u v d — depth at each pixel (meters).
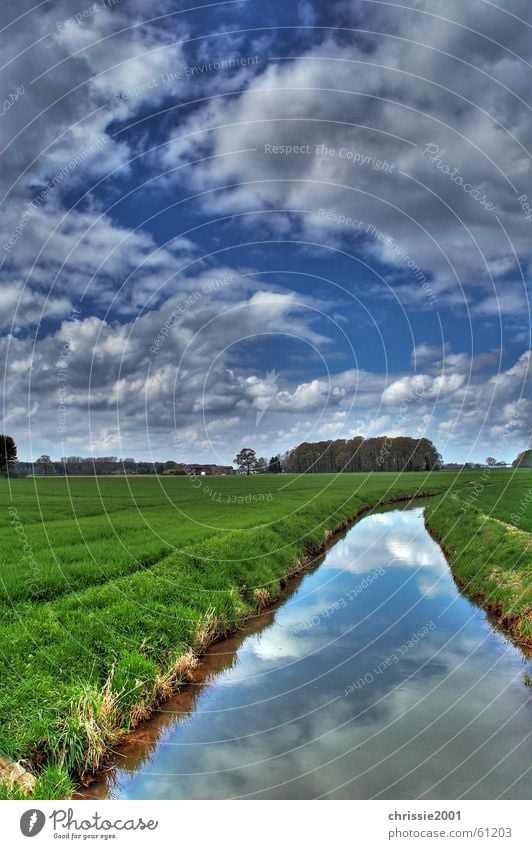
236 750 10.37
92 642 12.48
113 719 10.70
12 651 11.33
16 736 9.16
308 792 9.01
